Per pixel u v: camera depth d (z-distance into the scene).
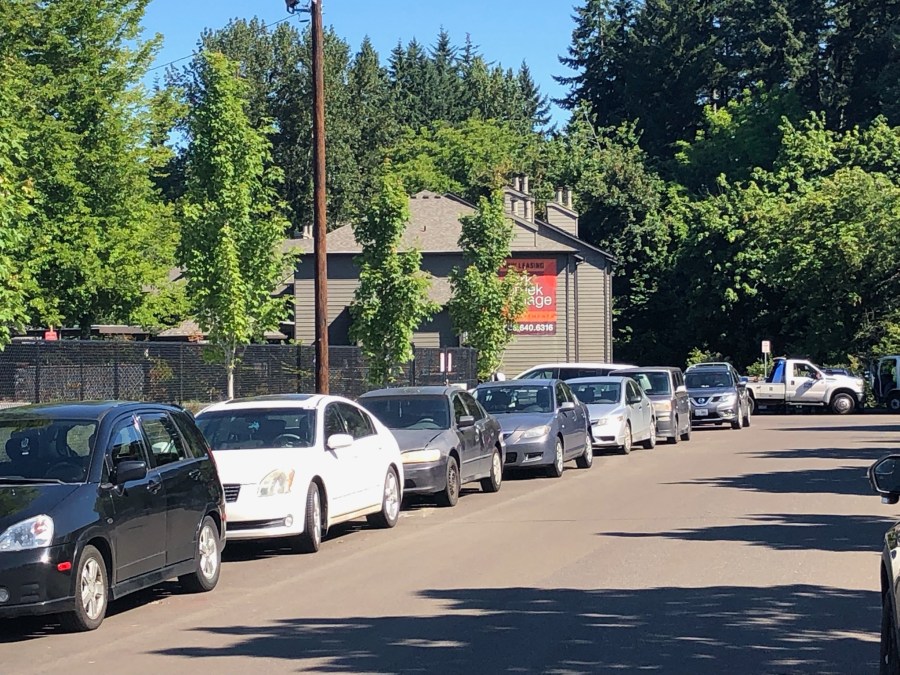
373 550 13.45
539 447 21.47
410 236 51.41
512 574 11.41
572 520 15.50
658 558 12.16
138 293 36.59
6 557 8.78
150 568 10.19
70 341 17.39
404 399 18.47
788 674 7.48
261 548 14.05
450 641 8.56
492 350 40.22
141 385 19.41
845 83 78.56
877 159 64.94
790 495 18.05
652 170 78.50
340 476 14.07
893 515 15.38
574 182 72.56
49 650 8.69
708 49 83.75
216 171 22.20
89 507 9.36
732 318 64.56
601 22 91.12
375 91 87.19
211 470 11.62
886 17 75.62
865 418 43.31
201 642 8.83
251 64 78.00
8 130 13.64
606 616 9.34
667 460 25.50
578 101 90.44
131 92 35.06
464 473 18.16
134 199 35.62
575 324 53.25
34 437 9.97
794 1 79.94
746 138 77.75
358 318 28.20
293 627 9.26
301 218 75.00
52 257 32.28
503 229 40.94
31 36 32.72
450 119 102.25
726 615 9.30
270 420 14.13
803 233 57.75
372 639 8.70
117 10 34.31
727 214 65.25
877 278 56.34
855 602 9.74
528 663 7.85
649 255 69.50
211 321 22.09
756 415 48.62
